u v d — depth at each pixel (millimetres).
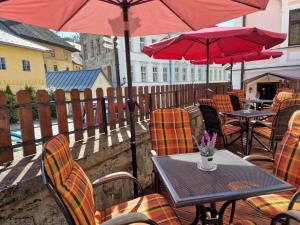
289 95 5055
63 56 23359
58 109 2268
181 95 5320
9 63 14000
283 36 3426
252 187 1318
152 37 20172
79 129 2518
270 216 1457
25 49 15094
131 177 1776
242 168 1618
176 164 1750
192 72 25141
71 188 1075
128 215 1164
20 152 2135
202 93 6723
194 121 5031
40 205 1650
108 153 2314
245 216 2209
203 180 1433
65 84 15641
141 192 1829
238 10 1894
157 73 21203
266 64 9930
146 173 3082
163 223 1401
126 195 2678
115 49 9352
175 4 1990
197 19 2168
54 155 1095
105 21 2326
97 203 2236
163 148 2490
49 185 933
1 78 13523
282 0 9188
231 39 3926
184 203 1181
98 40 21859
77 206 1021
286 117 3125
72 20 2139
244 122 4219
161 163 1786
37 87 15977
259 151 4148
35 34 20594
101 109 2812
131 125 2133
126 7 1943
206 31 3111
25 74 15133
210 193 1260
